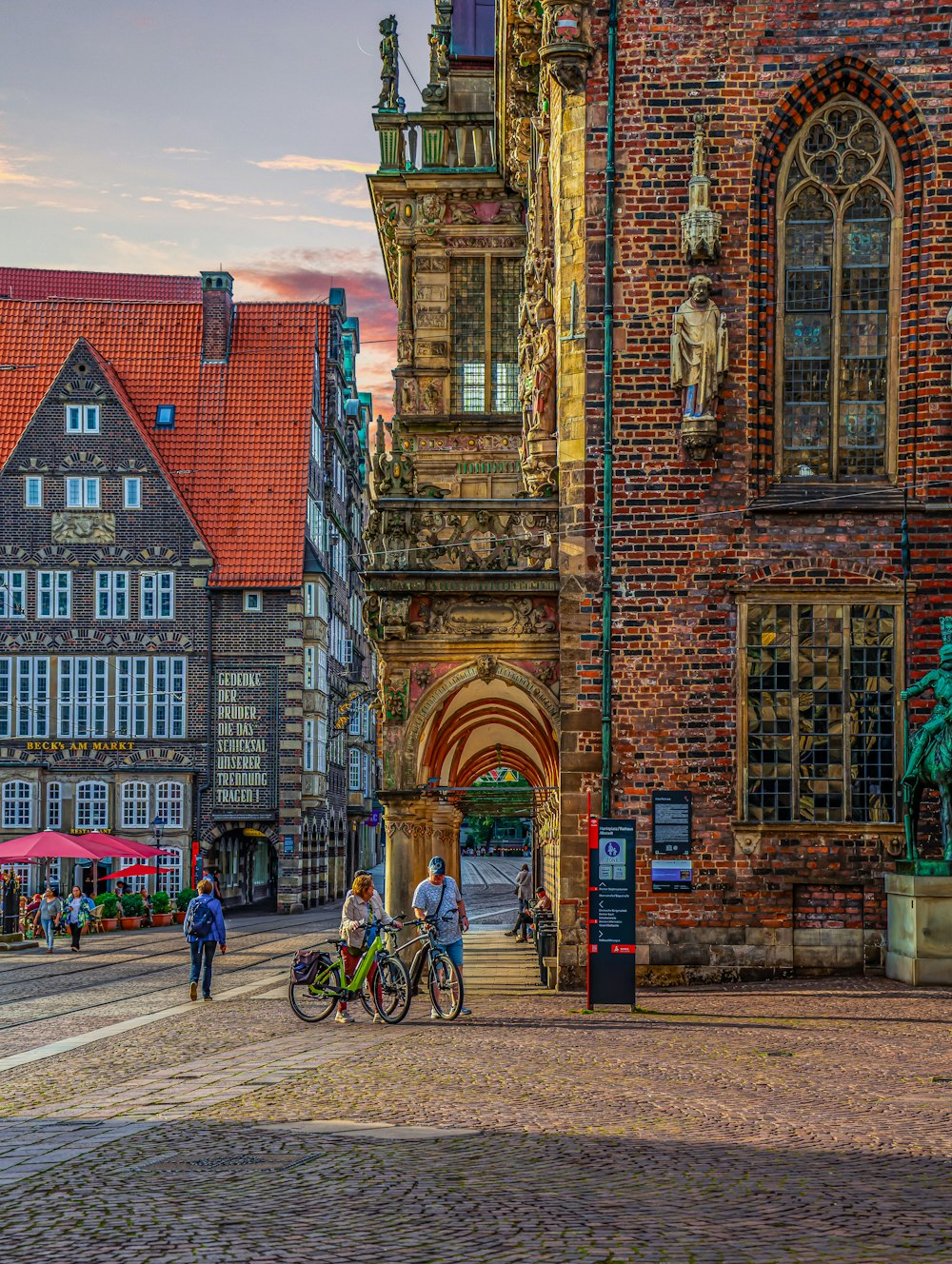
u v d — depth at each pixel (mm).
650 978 25812
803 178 26875
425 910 22438
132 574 72438
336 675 87438
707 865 25969
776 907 25891
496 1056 17484
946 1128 12641
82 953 44219
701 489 26406
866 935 25906
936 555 26219
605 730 26156
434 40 42688
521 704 31234
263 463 74938
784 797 26094
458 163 42125
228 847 76688
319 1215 9930
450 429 42188
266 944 46438
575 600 26453
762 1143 12078
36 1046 21188
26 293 100688
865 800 26078
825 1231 9320
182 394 76438
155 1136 13008
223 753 72188
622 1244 9031
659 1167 11211
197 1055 19125
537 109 31875
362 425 109188
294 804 72000
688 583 26328
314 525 77125
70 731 72000
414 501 27125
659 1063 16578
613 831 22719
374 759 118688
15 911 59906
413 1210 9984
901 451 26609
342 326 97938
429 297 42219
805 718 26172
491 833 176750
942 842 25172
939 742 24375
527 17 29547
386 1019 21969
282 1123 13328
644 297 26625
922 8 26641
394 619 27031
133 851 58438
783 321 26922
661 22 26734
